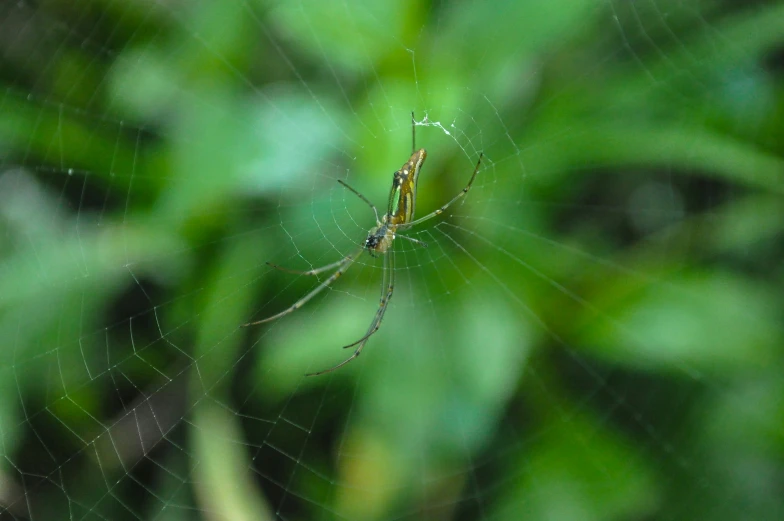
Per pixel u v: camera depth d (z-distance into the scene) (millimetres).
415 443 297
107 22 308
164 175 301
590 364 300
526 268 299
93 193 304
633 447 298
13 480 302
